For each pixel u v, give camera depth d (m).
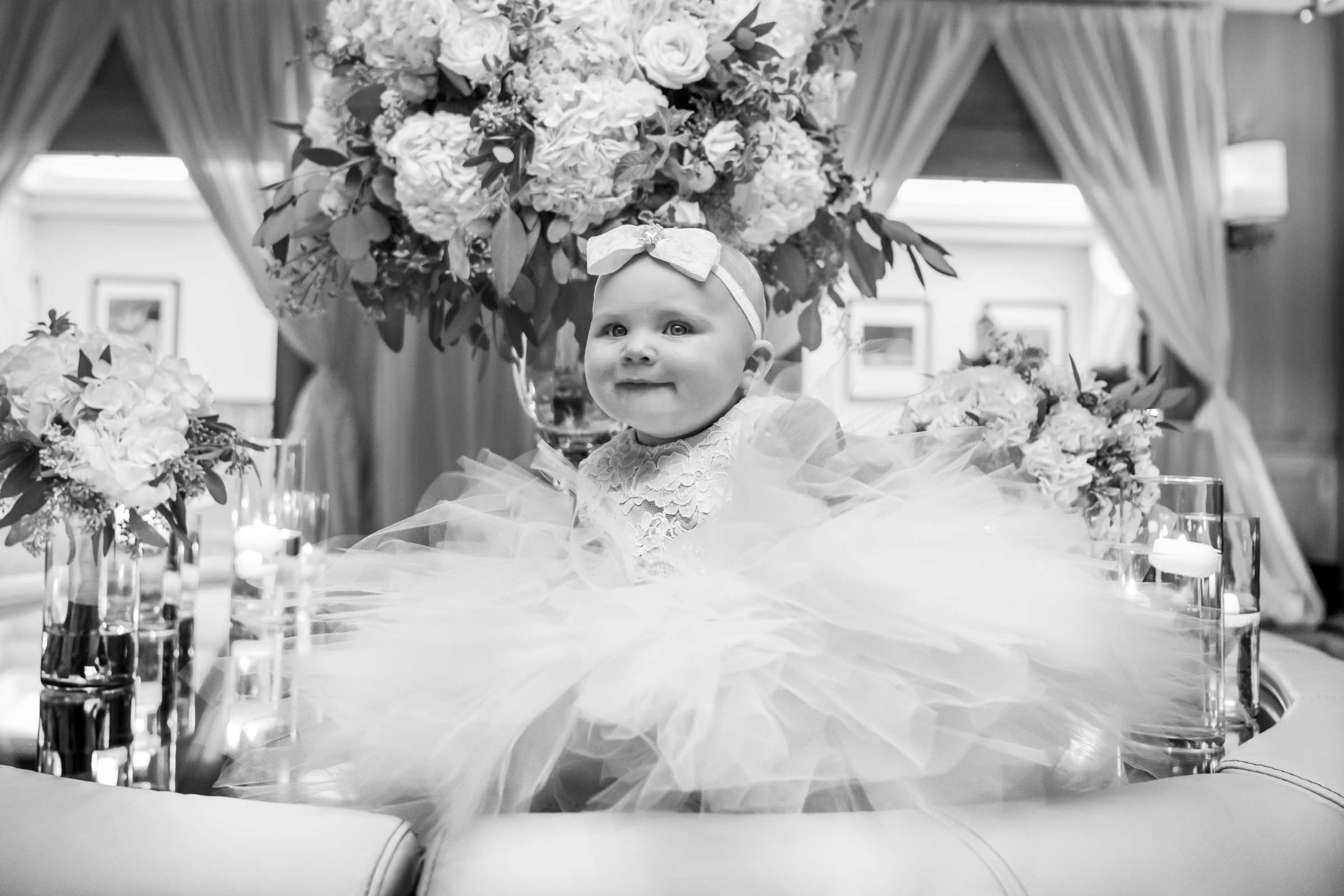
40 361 1.11
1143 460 1.35
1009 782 0.77
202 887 0.60
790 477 0.96
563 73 1.22
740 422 1.07
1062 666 0.82
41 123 4.80
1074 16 5.09
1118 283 6.45
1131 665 0.90
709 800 0.72
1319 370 5.46
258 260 4.76
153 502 1.09
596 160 1.19
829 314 1.71
